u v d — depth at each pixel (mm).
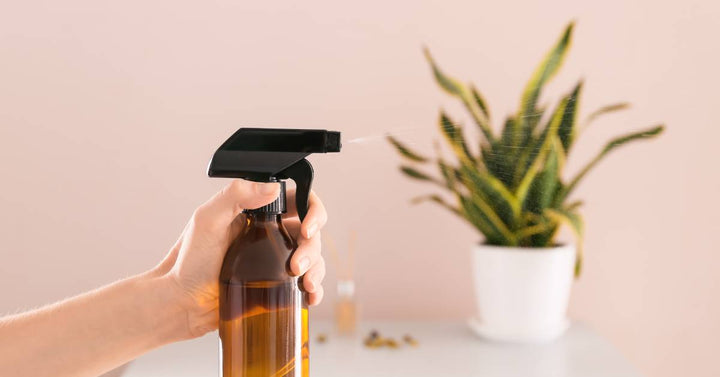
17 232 1542
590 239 1547
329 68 1529
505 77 1522
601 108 1531
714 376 1553
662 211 1538
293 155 611
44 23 1525
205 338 1335
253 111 1537
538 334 1284
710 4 1512
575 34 1522
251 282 607
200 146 1541
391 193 1533
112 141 1539
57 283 1549
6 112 1529
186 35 1528
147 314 732
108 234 1546
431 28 1523
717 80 1520
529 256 1270
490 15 1522
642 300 1550
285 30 1528
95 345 726
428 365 1162
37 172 1539
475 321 1382
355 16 1525
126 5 1525
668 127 1528
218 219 671
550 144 1300
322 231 1538
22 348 712
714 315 1546
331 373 1120
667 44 1521
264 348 607
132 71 1533
